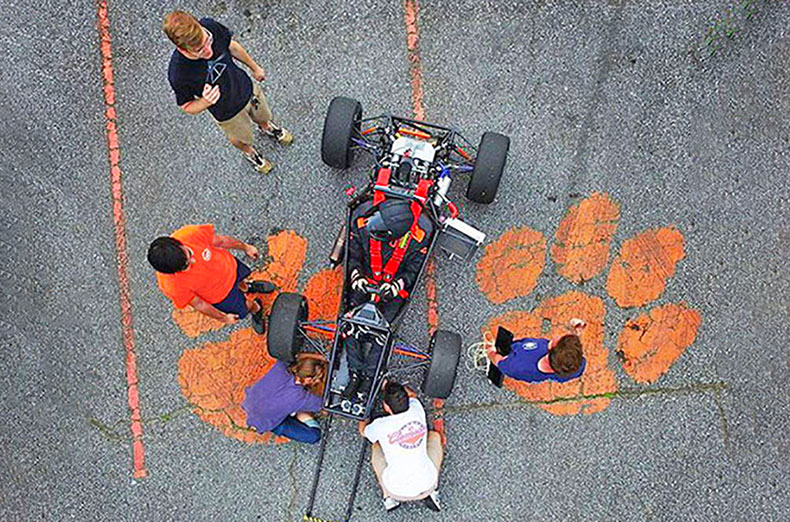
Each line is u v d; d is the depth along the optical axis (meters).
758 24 6.89
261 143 6.84
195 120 6.84
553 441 6.49
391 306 5.73
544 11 6.91
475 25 6.90
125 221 6.75
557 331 6.59
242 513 6.47
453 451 6.49
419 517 6.45
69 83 6.89
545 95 6.81
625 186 6.71
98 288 6.69
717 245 6.66
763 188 6.72
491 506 6.44
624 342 6.58
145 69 6.90
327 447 6.51
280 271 6.70
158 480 6.50
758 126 6.79
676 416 6.50
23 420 6.57
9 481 6.52
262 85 6.87
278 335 5.79
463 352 6.57
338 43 6.91
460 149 6.70
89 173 6.80
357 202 5.79
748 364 6.55
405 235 5.47
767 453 6.46
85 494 6.49
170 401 6.59
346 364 5.68
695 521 6.39
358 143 6.28
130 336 6.64
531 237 6.67
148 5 6.95
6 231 6.75
